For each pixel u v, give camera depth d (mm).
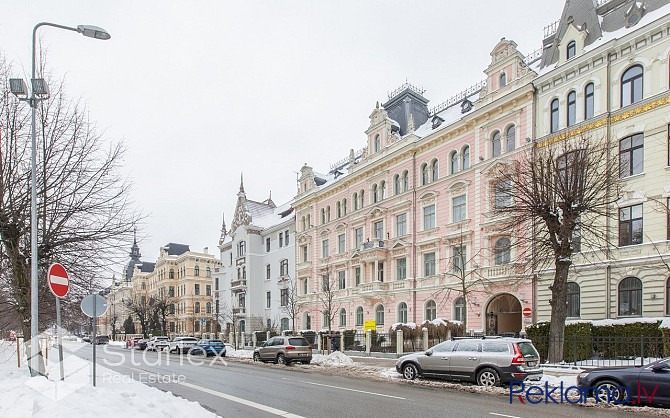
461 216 30766
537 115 26438
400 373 17406
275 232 53875
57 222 16438
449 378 15289
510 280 26391
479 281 27172
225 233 68875
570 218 17906
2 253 15414
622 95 22828
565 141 20281
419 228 33719
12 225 15117
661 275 20031
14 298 17500
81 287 17609
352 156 42312
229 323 56750
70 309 19078
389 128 38031
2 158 15281
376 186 38781
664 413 10391
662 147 20922
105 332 103938
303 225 48719
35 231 12539
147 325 78625
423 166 34125
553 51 27328
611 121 22844
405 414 10453
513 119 27703
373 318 36750
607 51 23125
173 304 83875
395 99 41250
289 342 24531
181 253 91750
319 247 45406
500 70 29297
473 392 13664
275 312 51781
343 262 40875
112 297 106438
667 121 20781
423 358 16109
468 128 30609
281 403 12086
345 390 14336
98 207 16688
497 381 14078
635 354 18281
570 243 18562
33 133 12703
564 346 18766
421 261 33344
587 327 19734
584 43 24891
